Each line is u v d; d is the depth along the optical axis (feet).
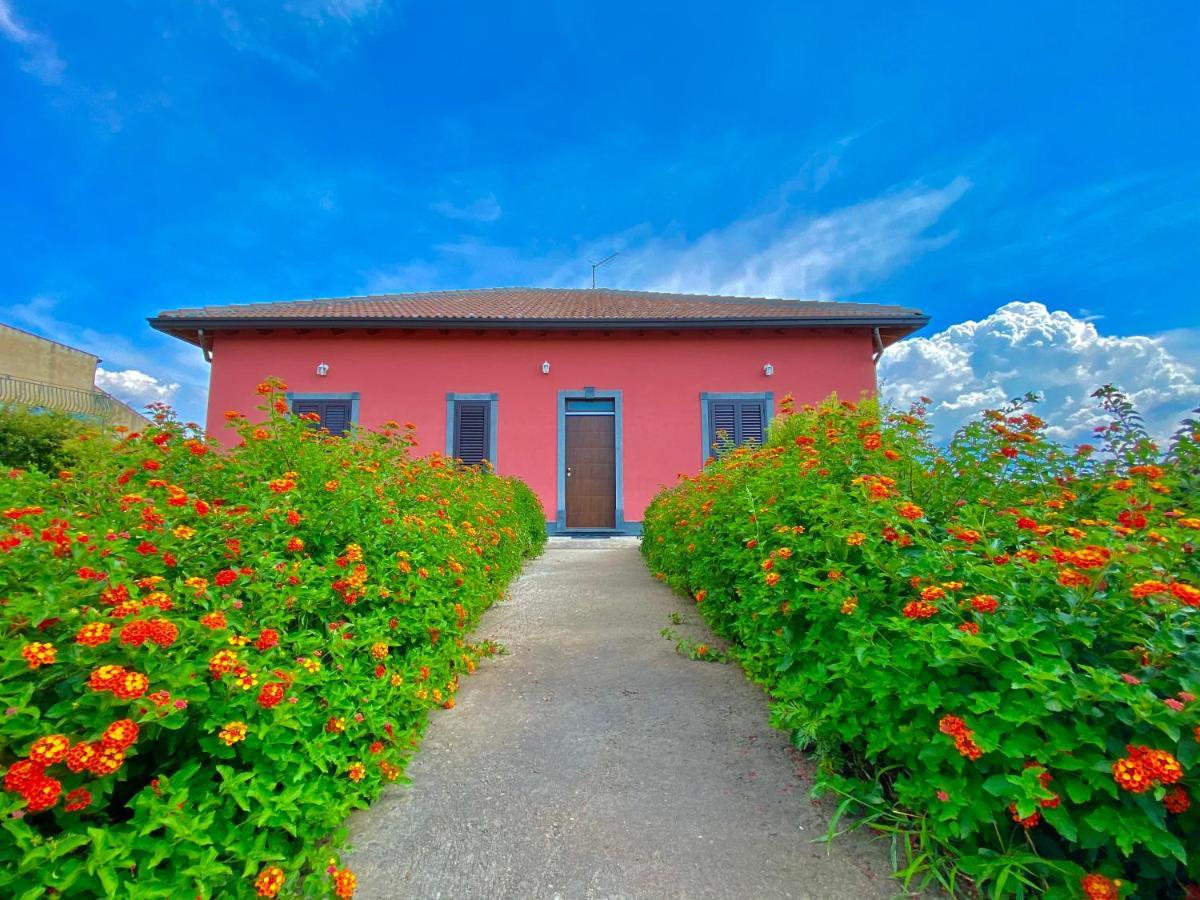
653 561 20.21
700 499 15.01
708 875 5.16
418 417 35.06
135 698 3.79
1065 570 4.80
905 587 6.13
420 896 4.94
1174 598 4.42
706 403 35.53
